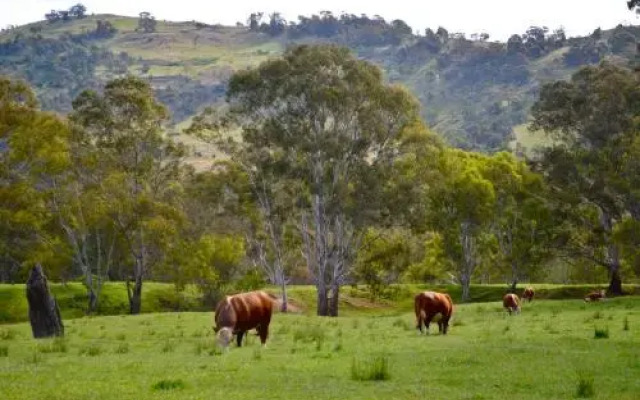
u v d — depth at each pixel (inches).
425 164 2827.3
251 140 2888.8
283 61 2773.1
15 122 2908.5
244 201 3179.1
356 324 1711.4
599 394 660.1
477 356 918.4
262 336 1142.3
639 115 3112.7
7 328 1849.2
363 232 2910.9
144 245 3117.6
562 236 3282.5
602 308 2057.1
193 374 783.1
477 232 3644.2
